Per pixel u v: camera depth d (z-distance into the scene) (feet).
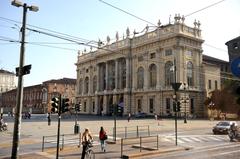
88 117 253.03
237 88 19.85
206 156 60.29
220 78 252.21
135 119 208.44
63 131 115.85
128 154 61.36
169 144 78.54
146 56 251.80
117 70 284.00
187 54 228.84
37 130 119.14
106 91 297.53
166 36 230.27
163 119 204.03
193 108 225.15
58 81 377.09
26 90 419.13
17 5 55.11
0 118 126.82
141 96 253.44
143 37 255.29
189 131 118.11
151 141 85.15
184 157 59.62
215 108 210.38
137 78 261.85
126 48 269.23
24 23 55.88
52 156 60.85
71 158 58.49
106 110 295.48
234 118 195.11
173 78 224.74
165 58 233.35
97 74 318.04
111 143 80.33
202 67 237.86
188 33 230.07
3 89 447.42
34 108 389.19
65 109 55.11
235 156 59.77
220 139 92.12
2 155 61.98
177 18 225.56
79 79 358.23
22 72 54.80
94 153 63.31
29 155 62.08
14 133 53.57
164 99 229.66
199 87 231.50
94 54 323.57
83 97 343.46
